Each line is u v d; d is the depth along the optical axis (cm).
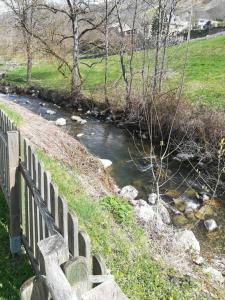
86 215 528
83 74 2709
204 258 636
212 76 2092
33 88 2639
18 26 2883
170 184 1054
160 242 570
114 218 578
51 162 745
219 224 831
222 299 462
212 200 935
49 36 2662
